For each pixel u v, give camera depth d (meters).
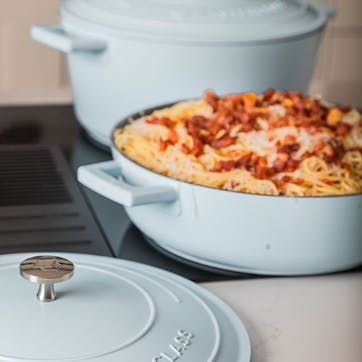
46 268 0.72
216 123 1.03
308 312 0.88
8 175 1.22
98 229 1.07
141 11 1.23
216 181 0.95
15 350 0.68
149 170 0.93
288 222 0.90
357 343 0.83
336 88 1.74
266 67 1.24
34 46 1.64
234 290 0.92
